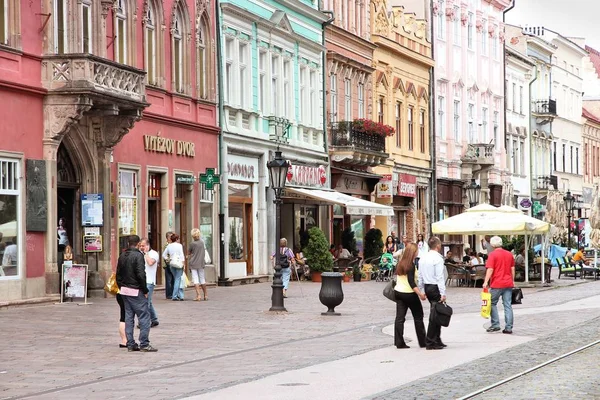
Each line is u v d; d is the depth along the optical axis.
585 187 122.56
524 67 102.81
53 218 36.81
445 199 83.75
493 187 91.12
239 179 53.12
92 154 39.53
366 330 30.25
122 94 38.53
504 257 29.48
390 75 73.81
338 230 65.56
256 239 55.09
